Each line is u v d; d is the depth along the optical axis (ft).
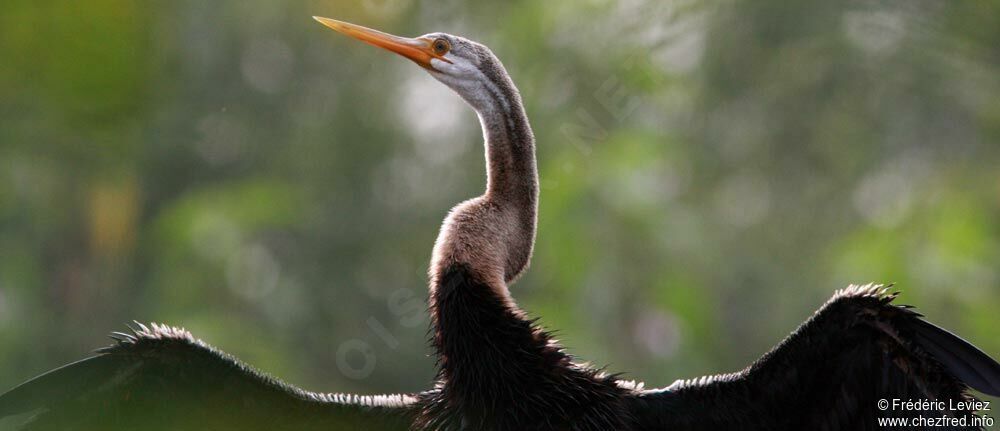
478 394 23.61
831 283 57.11
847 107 54.90
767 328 57.88
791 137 56.03
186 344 24.34
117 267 60.03
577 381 23.81
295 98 63.67
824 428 23.57
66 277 59.06
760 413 23.85
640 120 55.42
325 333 60.39
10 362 57.16
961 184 56.34
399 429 24.71
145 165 58.95
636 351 56.34
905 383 22.81
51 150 53.72
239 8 61.77
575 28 52.24
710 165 57.36
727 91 54.29
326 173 63.26
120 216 58.49
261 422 24.61
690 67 54.08
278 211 61.62
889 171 57.52
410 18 59.62
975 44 48.21
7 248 57.21
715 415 24.02
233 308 60.03
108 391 24.11
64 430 24.04
